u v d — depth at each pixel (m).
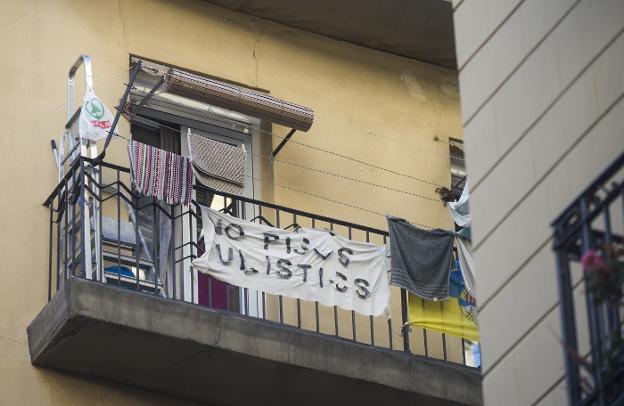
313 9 33.62
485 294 23.31
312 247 30.11
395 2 33.84
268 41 33.69
